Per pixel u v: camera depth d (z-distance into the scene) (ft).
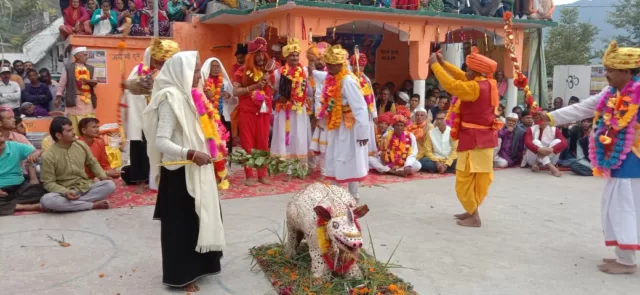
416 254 14.66
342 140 19.30
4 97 33.45
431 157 27.35
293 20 29.40
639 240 13.25
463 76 17.71
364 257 13.35
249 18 33.68
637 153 13.11
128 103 20.79
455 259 14.30
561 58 75.10
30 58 63.72
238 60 26.61
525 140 28.55
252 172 23.65
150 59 18.20
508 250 15.14
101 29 35.76
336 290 11.64
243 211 19.03
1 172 18.80
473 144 16.79
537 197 22.06
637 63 12.75
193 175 11.48
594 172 14.02
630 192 13.21
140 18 36.70
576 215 19.15
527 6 38.65
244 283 12.54
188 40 36.32
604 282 12.84
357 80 19.33
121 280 12.65
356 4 32.04
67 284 12.38
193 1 37.99
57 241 15.46
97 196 18.95
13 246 15.01
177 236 11.68
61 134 18.52
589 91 42.16
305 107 24.68
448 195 22.15
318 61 24.71
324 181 22.66
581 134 29.48
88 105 30.81
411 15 32.30
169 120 11.18
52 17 73.67
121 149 26.22
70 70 30.09
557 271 13.53
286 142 24.45
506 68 39.50
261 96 22.71
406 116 32.24
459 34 39.86
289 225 13.17
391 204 20.47
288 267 13.04
